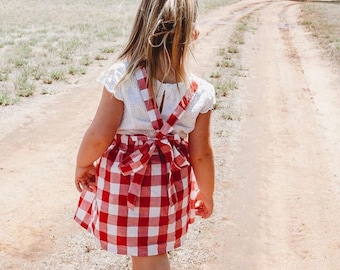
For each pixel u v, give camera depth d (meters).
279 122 8.52
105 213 2.34
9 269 3.87
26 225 4.60
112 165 2.32
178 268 3.99
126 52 2.32
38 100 8.99
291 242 4.64
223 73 11.99
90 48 14.65
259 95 10.21
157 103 2.29
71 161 6.32
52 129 7.51
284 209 5.30
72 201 5.18
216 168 6.23
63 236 4.41
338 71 13.25
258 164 6.52
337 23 23.94
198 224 4.74
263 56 15.03
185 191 2.40
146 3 2.26
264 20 25.95
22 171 5.89
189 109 2.33
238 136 7.57
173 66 2.28
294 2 41.09
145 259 2.40
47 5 29.11
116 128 2.31
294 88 11.16
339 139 7.86
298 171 6.42
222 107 8.98
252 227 4.84
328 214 5.25
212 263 4.12
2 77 10.07
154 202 2.30
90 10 26.97
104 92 2.29
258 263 4.23
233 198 5.43
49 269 3.89
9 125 7.52
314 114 9.17
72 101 9.10
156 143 2.31
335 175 6.37
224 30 20.59
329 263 4.33
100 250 4.17
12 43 14.81
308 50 16.59
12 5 27.94
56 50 14.00
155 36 2.23
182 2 2.22
